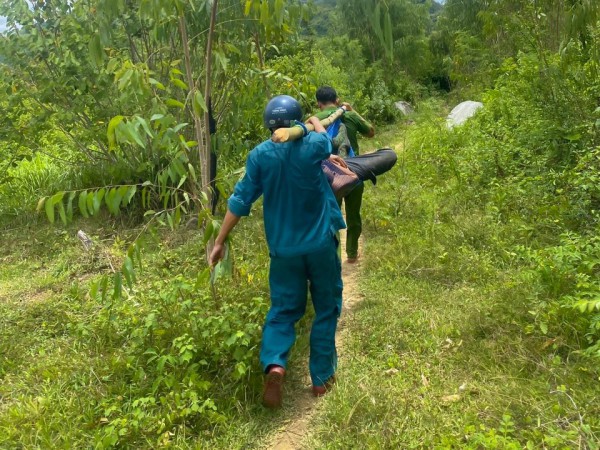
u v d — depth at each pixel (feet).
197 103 11.13
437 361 11.05
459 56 69.56
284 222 9.84
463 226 17.34
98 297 14.74
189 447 9.09
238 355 10.56
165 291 12.58
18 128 23.03
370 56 81.25
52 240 21.22
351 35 81.51
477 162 22.90
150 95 12.05
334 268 10.35
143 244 10.66
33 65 22.15
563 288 12.00
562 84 20.75
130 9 18.99
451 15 82.12
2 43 21.95
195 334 11.47
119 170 22.03
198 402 9.76
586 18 17.57
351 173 11.99
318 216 9.94
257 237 18.90
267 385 9.84
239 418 9.81
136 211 22.71
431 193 22.67
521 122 24.48
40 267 19.21
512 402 9.23
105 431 9.16
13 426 9.63
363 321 13.03
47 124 22.82
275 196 9.74
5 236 22.17
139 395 10.37
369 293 14.64
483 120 30.99
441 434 8.75
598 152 17.51
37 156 28.12
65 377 11.24
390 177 27.25
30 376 11.45
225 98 17.60
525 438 8.36
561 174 18.07
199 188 13.17
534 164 20.26
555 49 24.21
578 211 15.80
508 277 13.93
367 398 9.75
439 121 39.11
